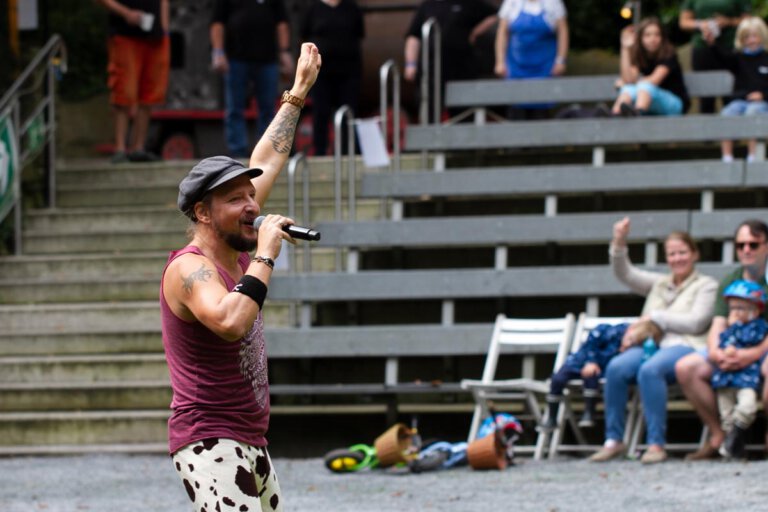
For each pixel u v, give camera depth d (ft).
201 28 130.21
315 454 78.84
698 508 52.80
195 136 130.11
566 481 61.82
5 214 96.68
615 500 55.72
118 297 92.63
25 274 95.66
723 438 66.33
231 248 33.53
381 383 84.64
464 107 102.78
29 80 105.09
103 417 79.56
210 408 32.58
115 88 106.63
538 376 83.56
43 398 82.33
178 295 32.35
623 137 91.61
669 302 70.18
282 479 66.54
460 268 90.12
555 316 85.30
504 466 67.10
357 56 105.70
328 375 85.25
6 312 90.58
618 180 87.30
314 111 105.50
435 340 79.51
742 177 85.61
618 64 136.15
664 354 67.15
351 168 91.20
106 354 87.25
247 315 31.45
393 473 67.67
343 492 61.41
